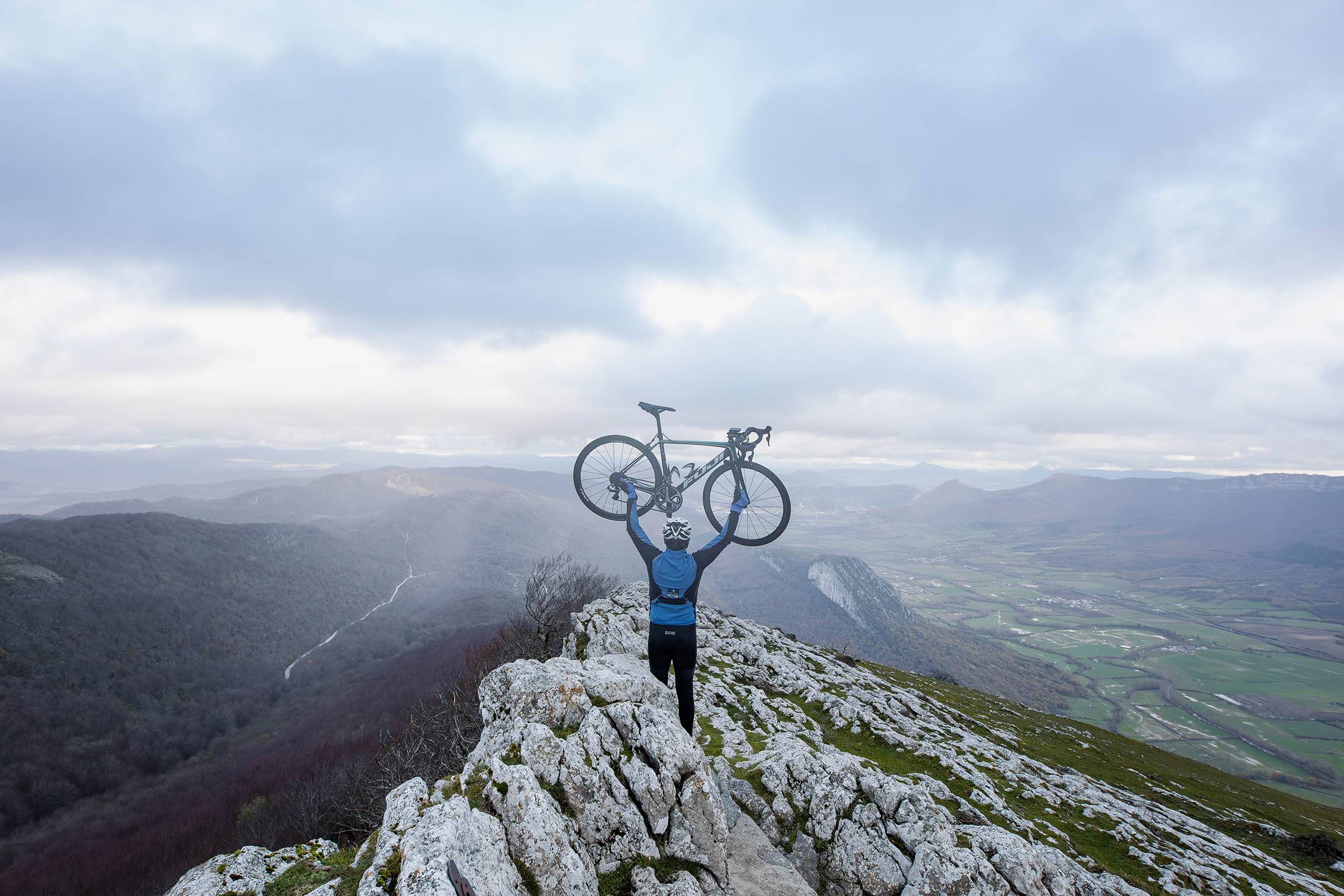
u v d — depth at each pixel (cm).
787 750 1079
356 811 3791
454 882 453
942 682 5319
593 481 1062
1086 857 1183
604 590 5869
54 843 7625
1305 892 1388
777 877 770
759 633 3148
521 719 762
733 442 1022
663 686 918
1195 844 1579
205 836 6569
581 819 666
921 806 833
